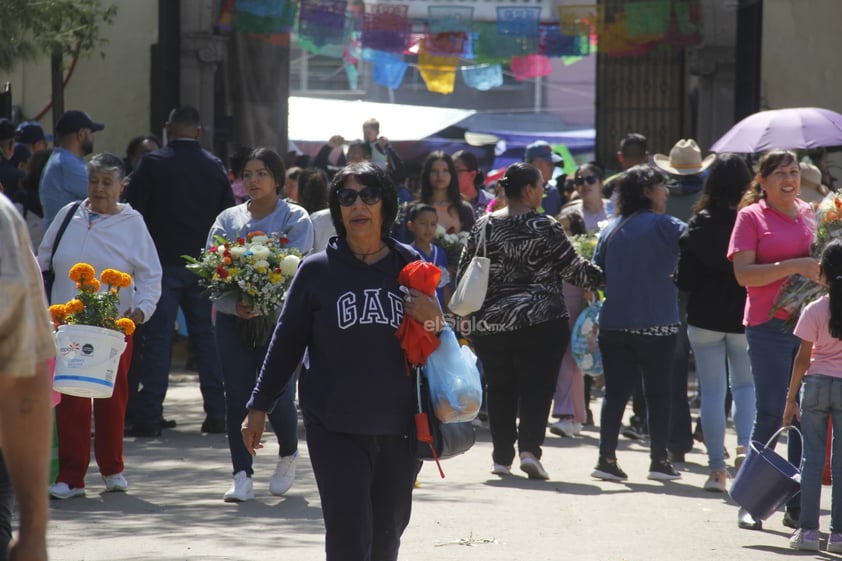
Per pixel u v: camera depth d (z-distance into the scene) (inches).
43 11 1223.5
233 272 735.7
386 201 482.9
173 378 1473.9
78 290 761.6
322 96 4133.9
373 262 480.1
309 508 731.4
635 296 858.1
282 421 762.8
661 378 869.2
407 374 469.1
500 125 4210.1
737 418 834.8
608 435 871.7
